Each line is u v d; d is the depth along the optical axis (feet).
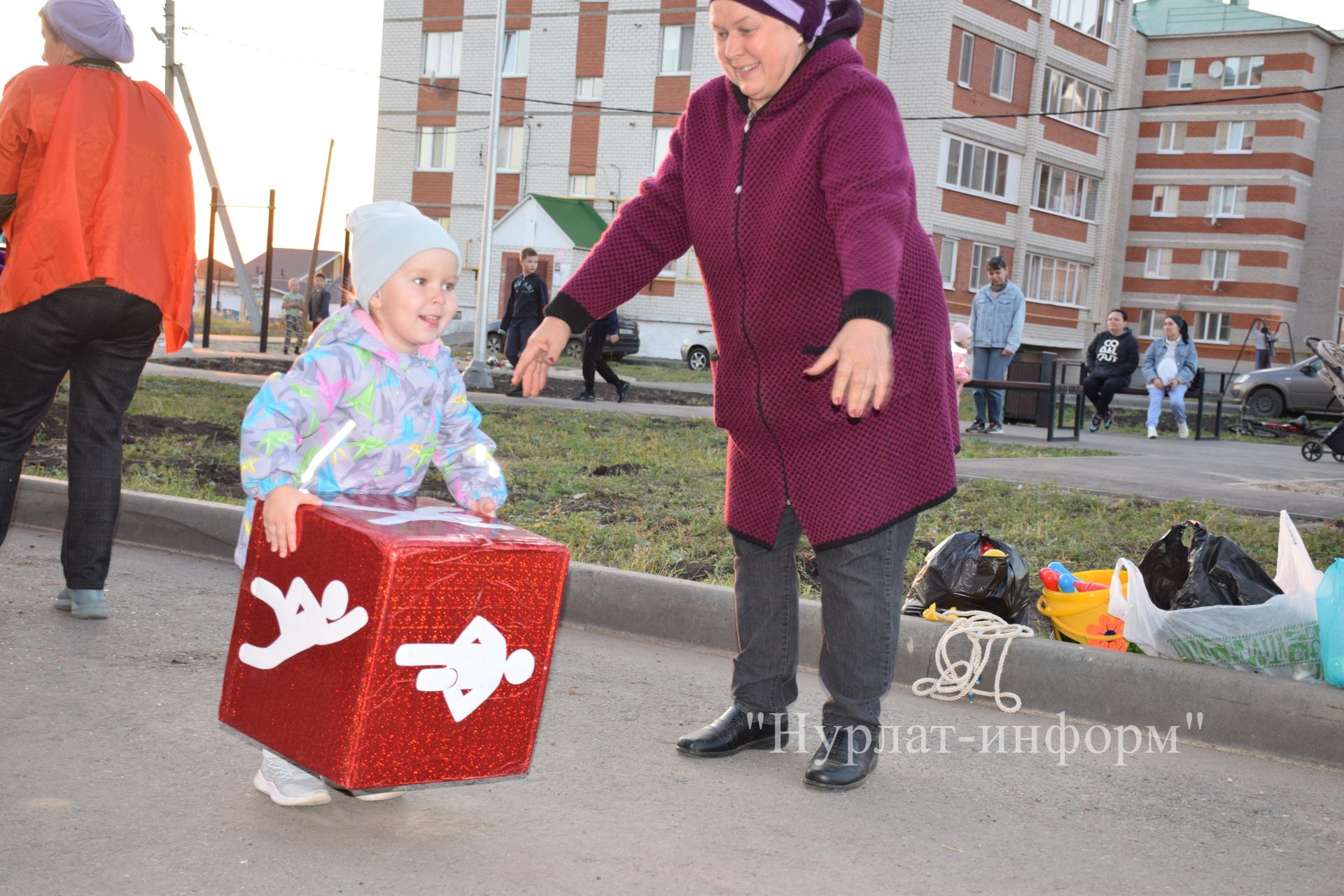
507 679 9.32
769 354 11.11
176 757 11.07
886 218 9.99
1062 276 142.20
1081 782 12.09
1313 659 13.83
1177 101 169.27
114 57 15.31
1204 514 26.35
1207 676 13.60
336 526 8.96
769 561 12.19
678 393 67.56
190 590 17.67
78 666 13.51
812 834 10.35
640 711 13.61
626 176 125.49
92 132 14.78
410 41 133.49
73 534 15.44
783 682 12.39
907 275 10.84
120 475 15.70
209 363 64.44
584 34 126.00
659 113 123.03
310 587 9.14
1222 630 13.98
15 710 11.93
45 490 21.29
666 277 123.13
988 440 46.19
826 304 10.76
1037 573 19.17
